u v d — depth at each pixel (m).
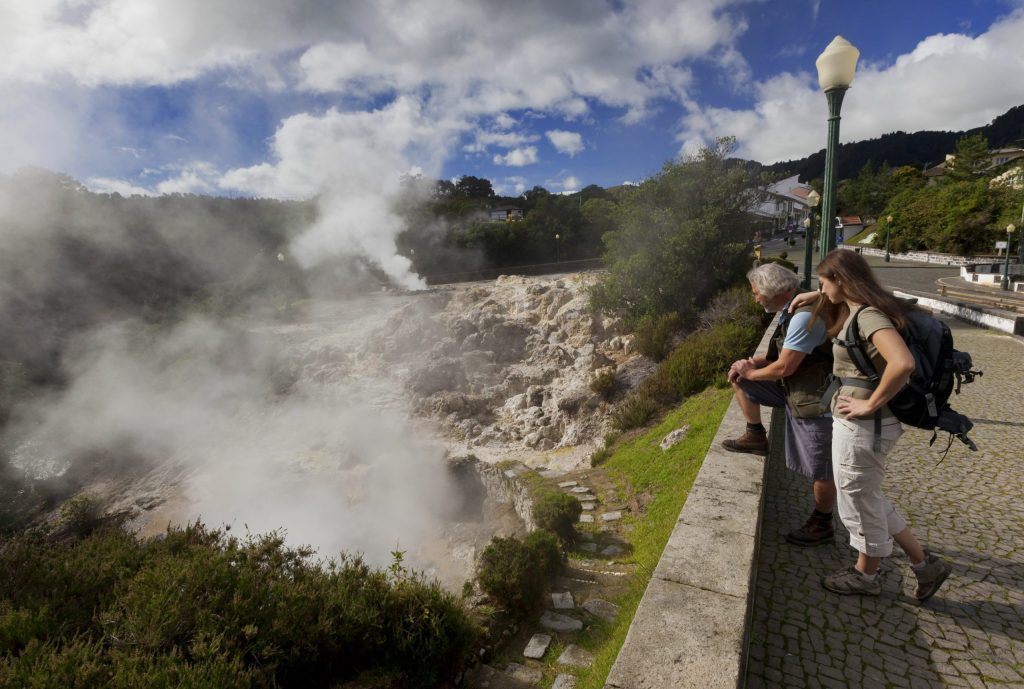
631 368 15.68
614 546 5.84
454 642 3.75
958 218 50.62
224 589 3.41
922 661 2.55
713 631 2.17
